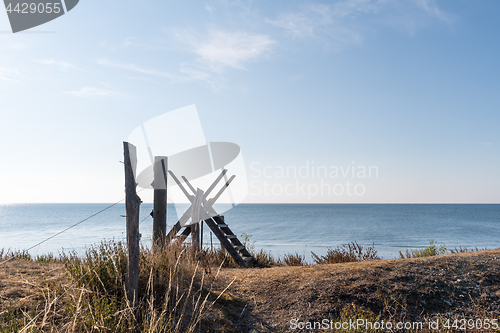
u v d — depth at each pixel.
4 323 3.06
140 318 3.76
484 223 61.09
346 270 6.07
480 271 5.87
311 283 5.60
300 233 43.25
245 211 113.31
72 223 56.56
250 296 5.28
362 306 4.93
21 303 3.63
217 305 4.71
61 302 3.74
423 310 4.88
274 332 4.33
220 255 8.55
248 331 4.26
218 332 4.04
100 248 4.68
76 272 4.12
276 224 58.94
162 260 5.09
